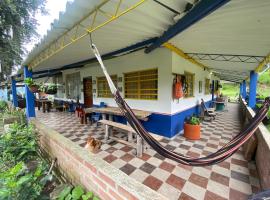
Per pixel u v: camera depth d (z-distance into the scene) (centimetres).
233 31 261
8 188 141
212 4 154
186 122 439
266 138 241
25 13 779
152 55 445
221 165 283
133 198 109
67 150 194
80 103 770
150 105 462
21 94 1288
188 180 239
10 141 254
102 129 509
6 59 771
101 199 140
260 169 242
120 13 196
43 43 320
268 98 153
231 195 208
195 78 620
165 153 153
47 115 759
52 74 970
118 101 159
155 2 187
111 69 577
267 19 209
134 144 335
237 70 754
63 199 157
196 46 384
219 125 582
